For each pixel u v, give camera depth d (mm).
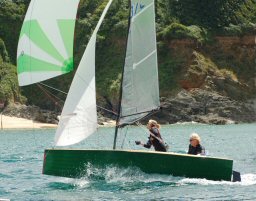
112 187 49688
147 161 50625
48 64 50625
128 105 54719
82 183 52062
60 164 51625
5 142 138250
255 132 186000
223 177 51219
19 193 49531
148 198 45094
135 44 55094
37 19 50562
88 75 51969
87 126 51656
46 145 122938
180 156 50469
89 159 51438
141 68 55562
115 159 51125
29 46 50719
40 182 56344
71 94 51531
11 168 70875
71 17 50688
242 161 78250
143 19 55562
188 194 46438
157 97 56438
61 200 45219
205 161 50656
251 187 49812
